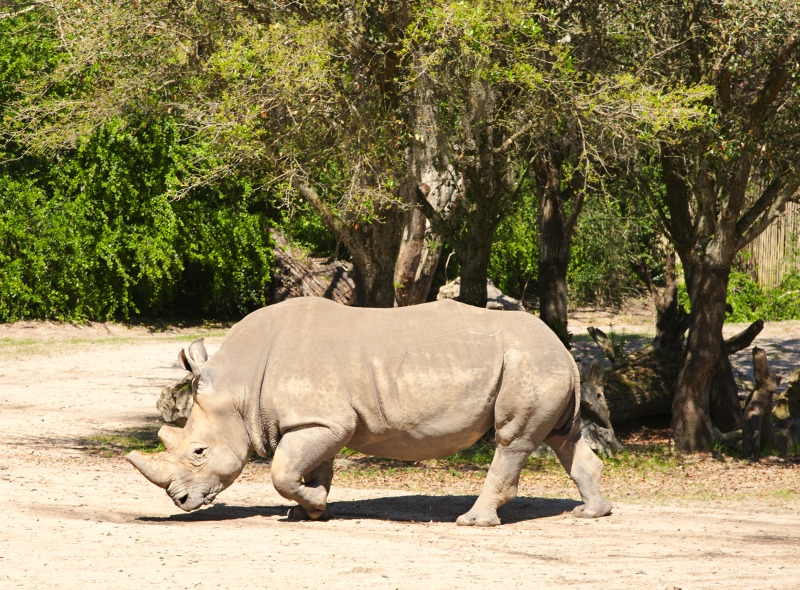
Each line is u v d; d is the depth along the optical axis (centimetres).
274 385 1353
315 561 1073
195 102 2183
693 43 2339
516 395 1361
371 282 2306
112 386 3325
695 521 1473
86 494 1614
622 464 2278
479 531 1327
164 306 5072
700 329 2503
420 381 1352
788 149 2403
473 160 2325
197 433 1366
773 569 1089
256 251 4978
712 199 2528
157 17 2123
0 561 1034
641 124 2095
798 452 2473
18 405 2891
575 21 2334
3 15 2317
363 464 2202
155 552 1107
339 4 2056
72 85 2947
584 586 970
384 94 2097
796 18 2016
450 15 1861
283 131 2033
